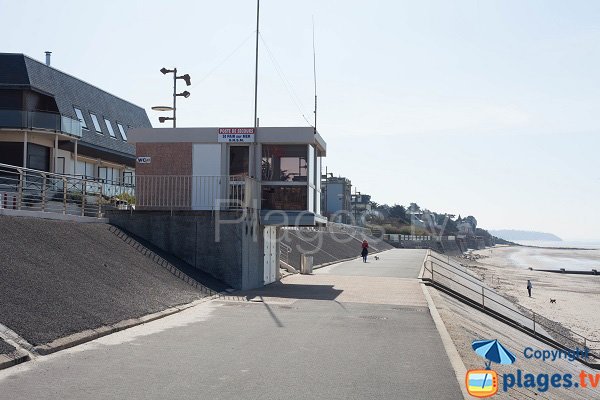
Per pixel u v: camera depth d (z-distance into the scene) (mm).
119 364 9219
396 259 54594
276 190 24109
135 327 12633
